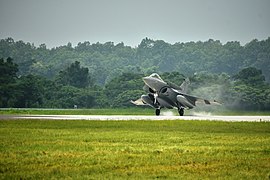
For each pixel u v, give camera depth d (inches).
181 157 2844.5
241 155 2940.5
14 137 3725.4
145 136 3909.9
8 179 2226.9
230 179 2284.7
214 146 3346.5
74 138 3700.8
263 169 2518.5
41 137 3745.1
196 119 6122.1
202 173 2412.6
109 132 4195.4
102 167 2527.1
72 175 2329.0
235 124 5231.3
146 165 2600.9
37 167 2506.2
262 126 5012.3
